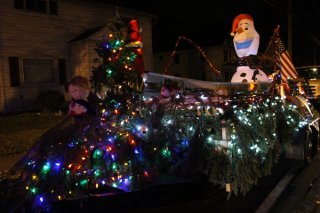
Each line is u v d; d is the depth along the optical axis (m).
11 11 16.00
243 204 4.63
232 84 6.39
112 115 4.60
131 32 5.16
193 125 4.78
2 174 6.16
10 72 16.03
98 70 4.80
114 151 4.19
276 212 4.46
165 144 4.75
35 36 17.02
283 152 6.98
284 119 6.40
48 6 17.48
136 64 5.02
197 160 4.45
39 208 3.86
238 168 4.45
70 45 18.47
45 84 17.39
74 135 4.09
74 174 3.91
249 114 5.22
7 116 14.71
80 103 4.30
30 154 4.27
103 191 4.18
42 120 13.62
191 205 4.26
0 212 4.02
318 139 8.53
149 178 4.32
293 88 7.93
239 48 9.00
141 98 5.07
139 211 4.01
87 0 19.00
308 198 4.96
